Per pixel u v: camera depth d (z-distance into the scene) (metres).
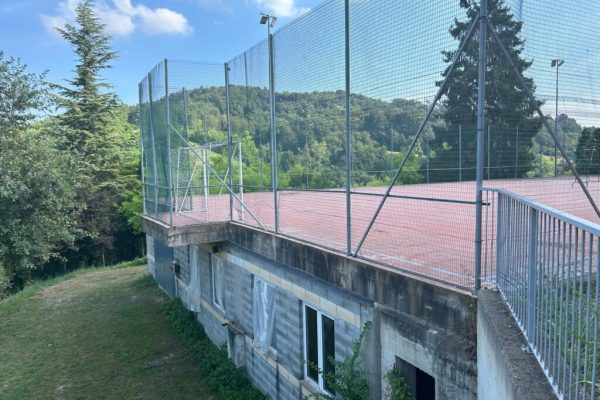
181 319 10.83
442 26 3.36
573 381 1.80
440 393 3.43
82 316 12.08
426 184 5.85
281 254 6.05
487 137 5.64
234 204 9.08
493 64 3.41
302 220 7.16
